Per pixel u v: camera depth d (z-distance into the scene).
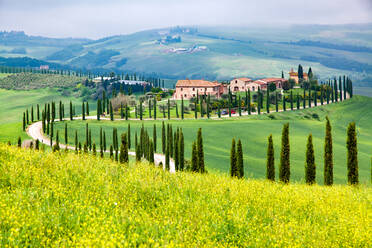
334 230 17.33
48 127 136.62
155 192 18.39
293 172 95.75
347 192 27.17
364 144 155.62
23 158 19.94
